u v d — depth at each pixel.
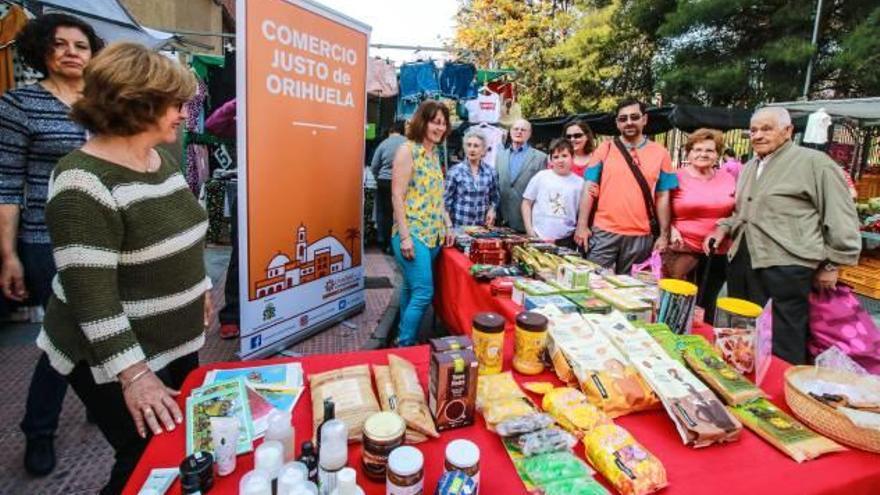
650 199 3.24
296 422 1.14
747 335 1.46
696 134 3.31
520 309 1.99
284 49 2.83
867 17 12.41
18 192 2.02
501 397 1.20
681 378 1.26
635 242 3.26
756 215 2.74
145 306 1.30
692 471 1.01
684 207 3.28
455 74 6.63
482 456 1.03
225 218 6.51
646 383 1.25
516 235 3.24
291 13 2.84
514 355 1.44
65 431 2.30
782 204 2.62
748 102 14.24
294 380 1.31
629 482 0.92
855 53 11.95
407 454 0.87
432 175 3.06
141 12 7.96
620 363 1.30
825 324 2.58
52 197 1.12
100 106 1.14
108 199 1.15
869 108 6.51
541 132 9.12
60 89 2.15
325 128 3.28
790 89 13.33
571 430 1.12
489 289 2.29
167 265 1.33
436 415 1.10
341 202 3.60
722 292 4.52
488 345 1.36
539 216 3.73
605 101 17.47
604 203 3.31
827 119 5.64
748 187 2.83
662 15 15.52
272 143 2.85
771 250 2.67
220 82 6.12
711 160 3.27
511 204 4.44
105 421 1.36
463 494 0.80
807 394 1.20
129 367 1.14
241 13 2.52
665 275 3.30
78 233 1.10
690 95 15.33
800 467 1.05
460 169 3.87
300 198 3.16
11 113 2.00
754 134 2.72
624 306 1.73
